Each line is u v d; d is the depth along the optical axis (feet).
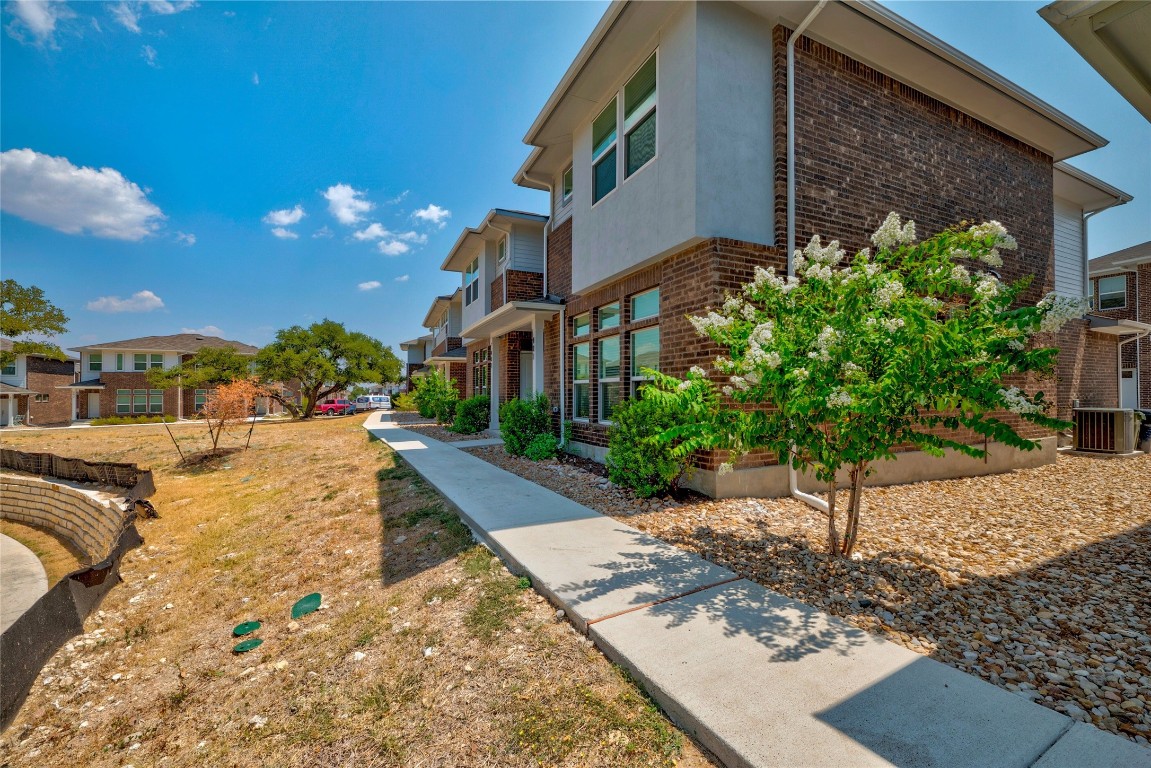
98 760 8.94
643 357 25.45
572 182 33.47
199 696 10.50
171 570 18.52
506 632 10.66
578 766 6.88
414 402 98.48
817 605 11.05
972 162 27.12
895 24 21.56
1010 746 6.34
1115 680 7.98
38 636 12.44
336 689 9.67
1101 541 15.31
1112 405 42.22
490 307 52.06
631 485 21.01
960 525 17.07
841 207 22.48
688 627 9.94
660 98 22.06
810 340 12.30
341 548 18.06
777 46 21.39
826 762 6.14
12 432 71.67
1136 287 58.13
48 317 82.74
